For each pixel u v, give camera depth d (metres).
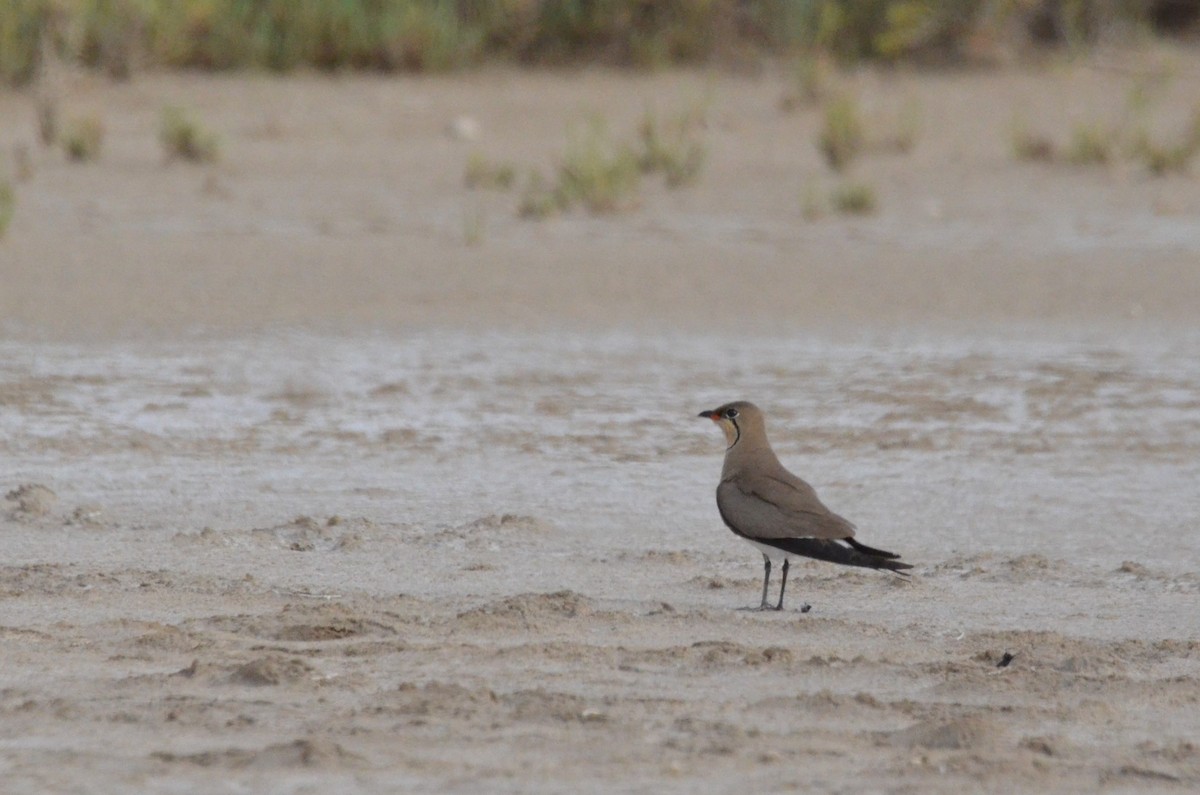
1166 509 14.00
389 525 13.27
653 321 22.23
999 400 18.08
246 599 11.01
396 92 38.72
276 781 7.39
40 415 16.95
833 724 8.48
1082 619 10.84
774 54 41.84
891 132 35.34
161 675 9.12
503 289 24.03
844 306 23.25
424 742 8.00
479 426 16.84
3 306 22.17
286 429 16.62
